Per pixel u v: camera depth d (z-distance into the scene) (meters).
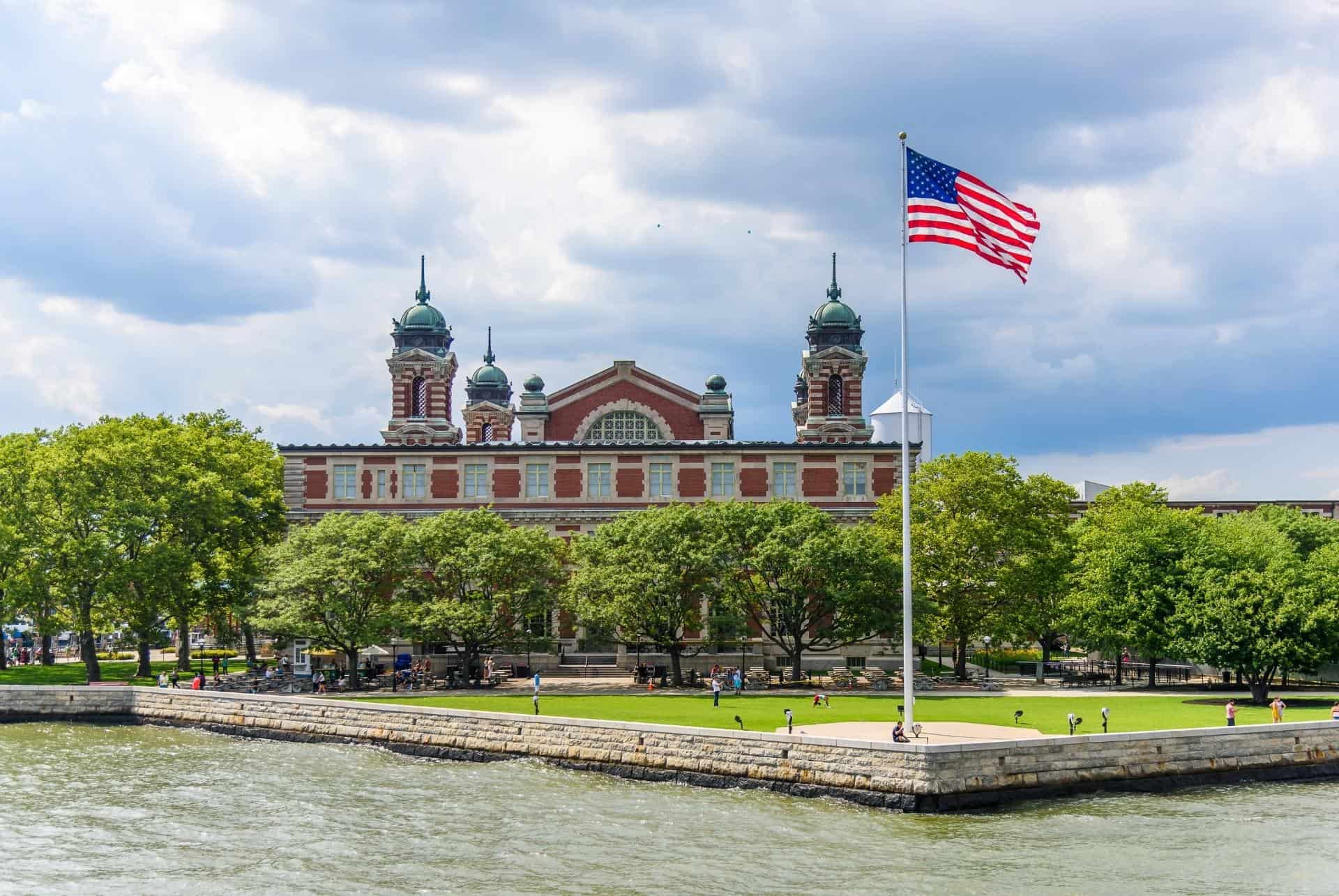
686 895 39.91
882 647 99.00
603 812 51.75
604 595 86.00
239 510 96.38
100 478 88.06
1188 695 78.44
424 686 86.25
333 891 40.66
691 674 87.94
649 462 105.06
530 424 126.06
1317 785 57.44
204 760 65.12
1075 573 91.19
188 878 42.09
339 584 82.56
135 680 88.50
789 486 104.38
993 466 92.50
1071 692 81.75
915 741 53.44
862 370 135.50
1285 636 72.00
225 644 112.00
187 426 104.19
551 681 90.81
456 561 85.81
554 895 40.09
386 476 105.69
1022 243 51.62
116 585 83.88
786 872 42.34
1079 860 43.59
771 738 55.88
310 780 59.09
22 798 54.47
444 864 43.69
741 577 88.38
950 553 88.75
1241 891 40.25
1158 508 100.69
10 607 86.56
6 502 88.12
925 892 40.09
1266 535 86.94
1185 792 55.62
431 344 147.12
